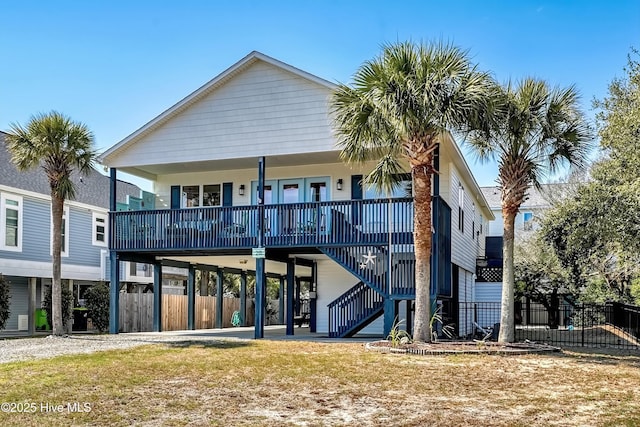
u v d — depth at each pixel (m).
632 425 6.38
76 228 24.22
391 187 13.83
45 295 22.28
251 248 16.20
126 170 18.86
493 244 28.47
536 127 13.01
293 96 16.56
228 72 16.89
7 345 14.13
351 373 9.62
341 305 16.27
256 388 8.36
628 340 16.09
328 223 15.50
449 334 16.28
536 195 33.06
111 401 7.44
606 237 15.25
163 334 18.44
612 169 14.96
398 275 14.60
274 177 18.69
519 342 14.10
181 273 30.97
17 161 16.05
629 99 15.23
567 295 24.02
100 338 16.16
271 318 28.28
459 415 6.79
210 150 17.17
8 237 20.80
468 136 13.46
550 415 6.82
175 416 6.70
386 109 11.95
